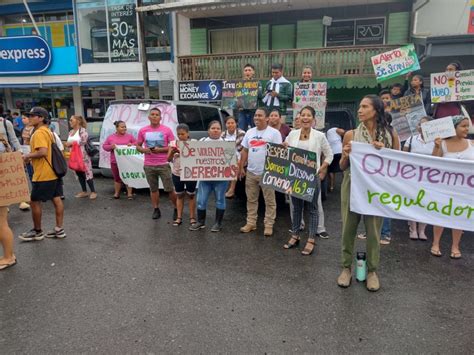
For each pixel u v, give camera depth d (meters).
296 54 12.41
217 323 3.16
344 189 3.91
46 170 4.92
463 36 9.03
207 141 5.21
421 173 3.74
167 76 14.80
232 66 13.17
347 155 3.82
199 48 14.55
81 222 5.94
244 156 5.46
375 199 3.74
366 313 3.32
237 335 3.00
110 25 15.11
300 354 2.78
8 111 15.73
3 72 16.08
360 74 11.84
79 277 4.03
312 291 3.71
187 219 6.09
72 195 7.72
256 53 12.77
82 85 15.73
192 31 14.51
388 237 5.01
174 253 4.68
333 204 6.99
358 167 3.77
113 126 7.77
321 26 13.20
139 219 6.08
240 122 7.67
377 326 3.13
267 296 3.61
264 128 5.22
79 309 3.39
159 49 14.81
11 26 17.95
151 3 14.36
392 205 3.76
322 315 3.28
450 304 3.48
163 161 5.84
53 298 3.59
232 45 14.28
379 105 3.67
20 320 3.23
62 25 17.31
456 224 3.80
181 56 13.70
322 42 13.30
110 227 5.68
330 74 12.16
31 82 16.17
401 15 12.29
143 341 2.93
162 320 3.21
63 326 3.14
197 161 5.27
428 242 5.05
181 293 3.67
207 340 2.94
